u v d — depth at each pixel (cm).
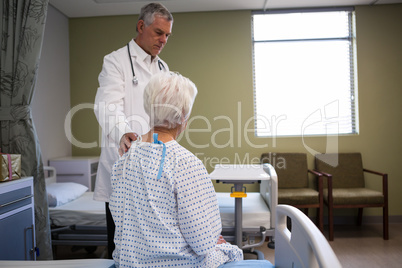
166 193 102
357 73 438
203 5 421
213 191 107
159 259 106
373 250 336
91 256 325
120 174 116
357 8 436
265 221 281
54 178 378
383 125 437
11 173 227
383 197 372
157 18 190
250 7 433
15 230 225
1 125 258
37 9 254
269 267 134
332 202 372
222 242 142
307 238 97
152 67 206
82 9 425
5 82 256
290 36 450
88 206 307
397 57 435
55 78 420
